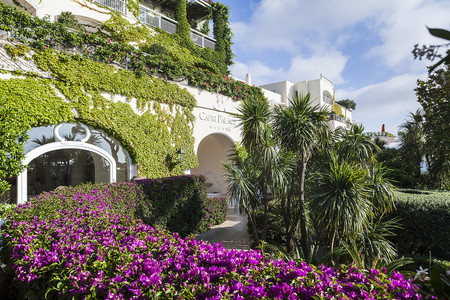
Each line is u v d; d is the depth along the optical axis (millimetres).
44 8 10328
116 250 2387
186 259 2215
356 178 4242
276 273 2006
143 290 1812
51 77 7328
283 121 5461
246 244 7113
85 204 4629
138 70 9070
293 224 6359
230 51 16969
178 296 1680
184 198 7996
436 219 5473
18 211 4004
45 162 7488
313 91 22078
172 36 13953
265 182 6109
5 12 6629
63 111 7344
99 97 8109
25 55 6895
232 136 12844
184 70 10484
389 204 5254
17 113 5707
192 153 10648
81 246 2480
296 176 6371
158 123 9531
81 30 8211
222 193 14562
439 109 6207
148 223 6672
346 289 1840
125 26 12242
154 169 9227
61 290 2037
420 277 1024
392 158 13078
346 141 5945
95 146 8227
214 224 9406
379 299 1713
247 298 1696
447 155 7516
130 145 8641
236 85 13055
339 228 4441
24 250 2578
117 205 5828
